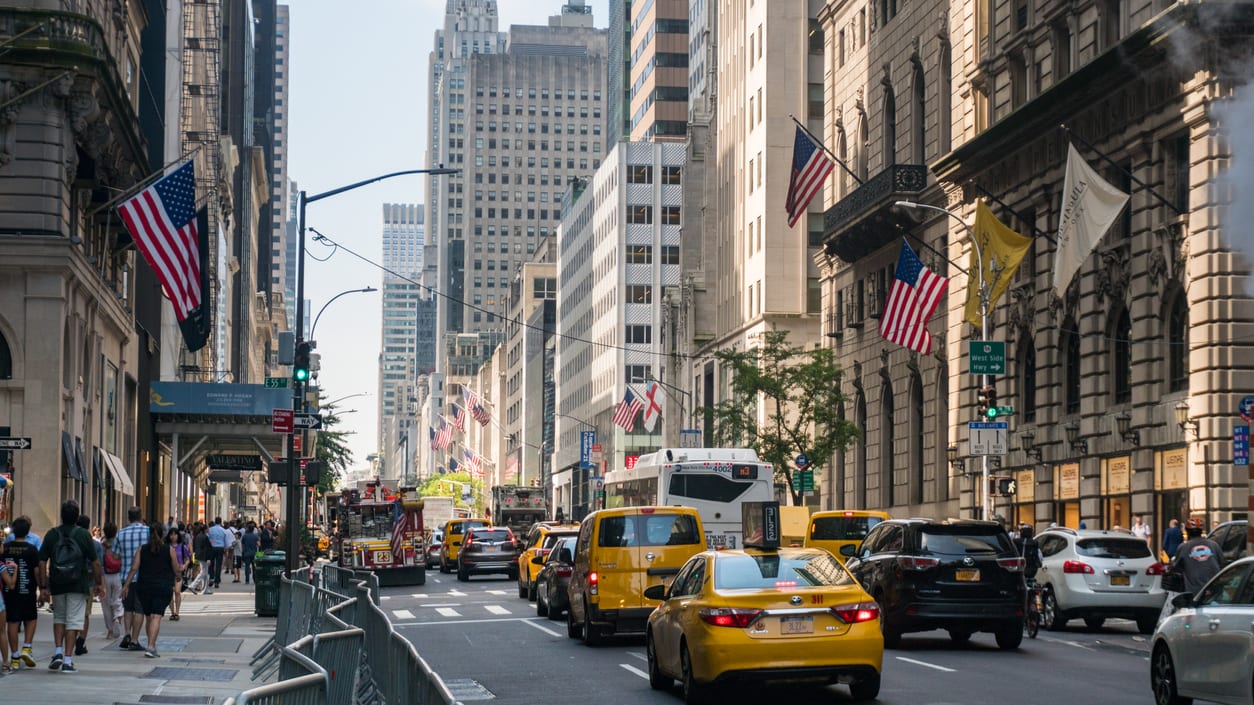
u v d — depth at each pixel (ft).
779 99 295.89
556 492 595.06
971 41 180.24
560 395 597.93
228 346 386.73
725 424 222.89
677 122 517.14
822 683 57.16
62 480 144.56
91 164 150.51
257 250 586.45
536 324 652.48
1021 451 165.48
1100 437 145.07
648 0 533.96
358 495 206.28
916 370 200.75
